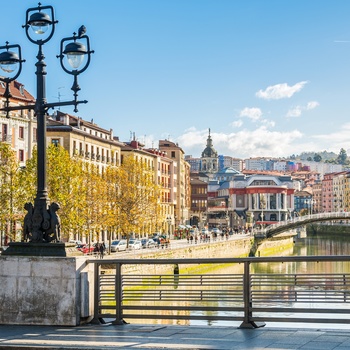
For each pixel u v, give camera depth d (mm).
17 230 77562
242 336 15086
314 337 14727
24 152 100312
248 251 152000
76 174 80312
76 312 17266
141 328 16594
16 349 14492
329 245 197125
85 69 18062
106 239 125062
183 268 93750
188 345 14070
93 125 129500
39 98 18141
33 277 17516
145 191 104250
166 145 193375
